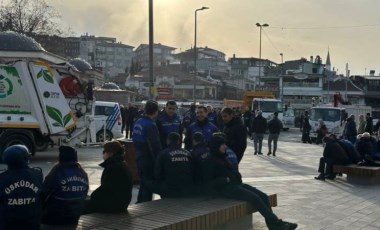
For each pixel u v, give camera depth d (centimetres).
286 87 7925
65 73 1631
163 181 725
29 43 1549
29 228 478
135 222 560
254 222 811
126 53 14550
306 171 1523
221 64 13775
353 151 1366
